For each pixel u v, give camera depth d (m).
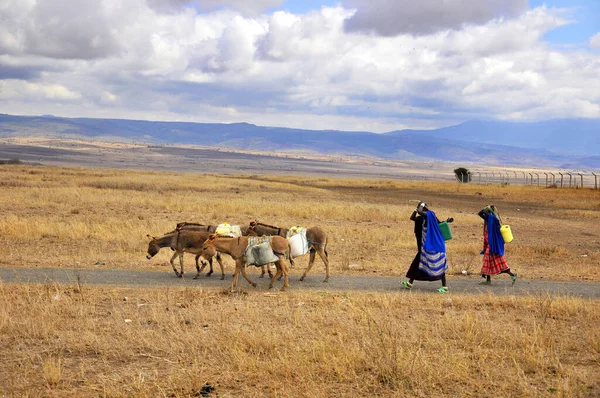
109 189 45.38
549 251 22.66
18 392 7.57
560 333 10.49
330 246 23.03
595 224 35.78
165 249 21.00
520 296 14.09
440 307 12.53
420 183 80.69
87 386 7.85
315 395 7.46
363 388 7.80
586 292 14.88
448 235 14.69
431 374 8.12
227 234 16.14
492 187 73.06
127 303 12.49
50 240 21.86
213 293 13.84
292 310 11.96
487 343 9.78
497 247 15.75
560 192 64.69
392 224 31.39
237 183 63.06
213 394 7.62
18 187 44.59
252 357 8.80
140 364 8.76
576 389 7.64
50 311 11.27
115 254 19.27
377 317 11.23
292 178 91.50
